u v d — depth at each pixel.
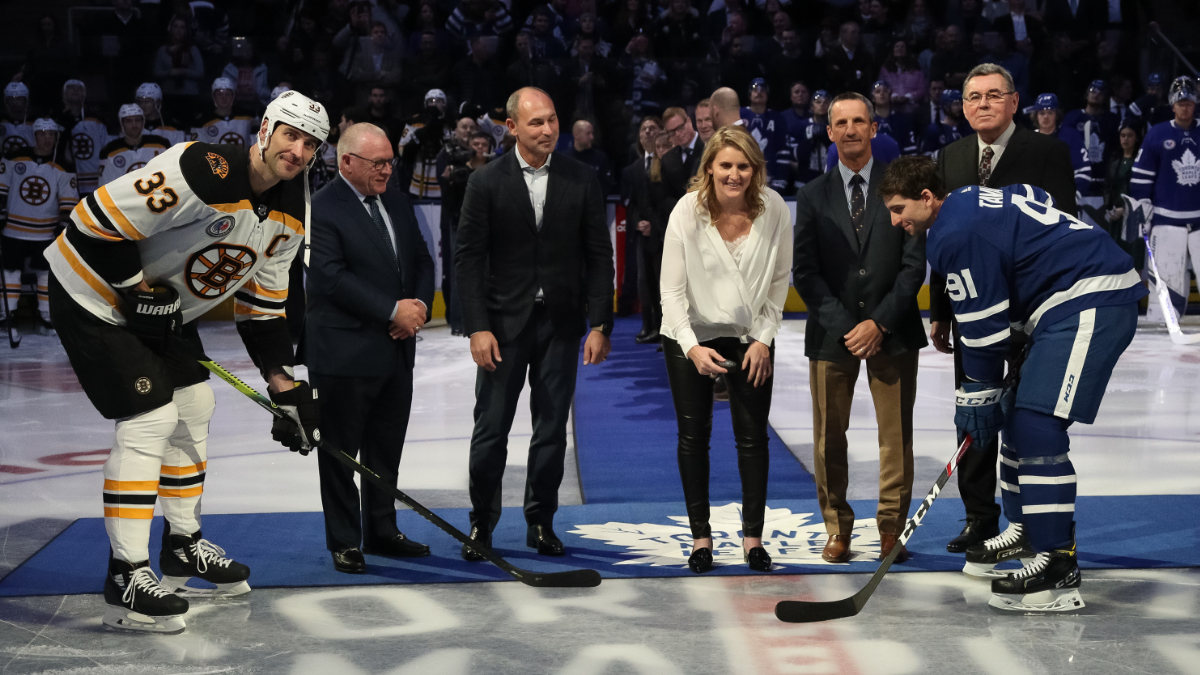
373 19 11.23
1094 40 11.21
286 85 10.75
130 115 9.73
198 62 10.65
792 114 10.53
